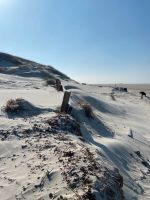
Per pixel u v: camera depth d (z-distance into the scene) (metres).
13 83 42.09
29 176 10.06
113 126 25.81
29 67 83.25
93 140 17.12
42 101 21.14
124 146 19.20
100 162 11.53
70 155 11.49
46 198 8.90
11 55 98.88
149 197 12.95
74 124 16.08
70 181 9.56
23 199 8.95
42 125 14.98
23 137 13.46
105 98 49.69
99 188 9.36
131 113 42.03
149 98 74.50
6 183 9.73
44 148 12.32
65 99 18.73
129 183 13.63
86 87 71.31
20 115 16.81
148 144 24.38
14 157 11.57
